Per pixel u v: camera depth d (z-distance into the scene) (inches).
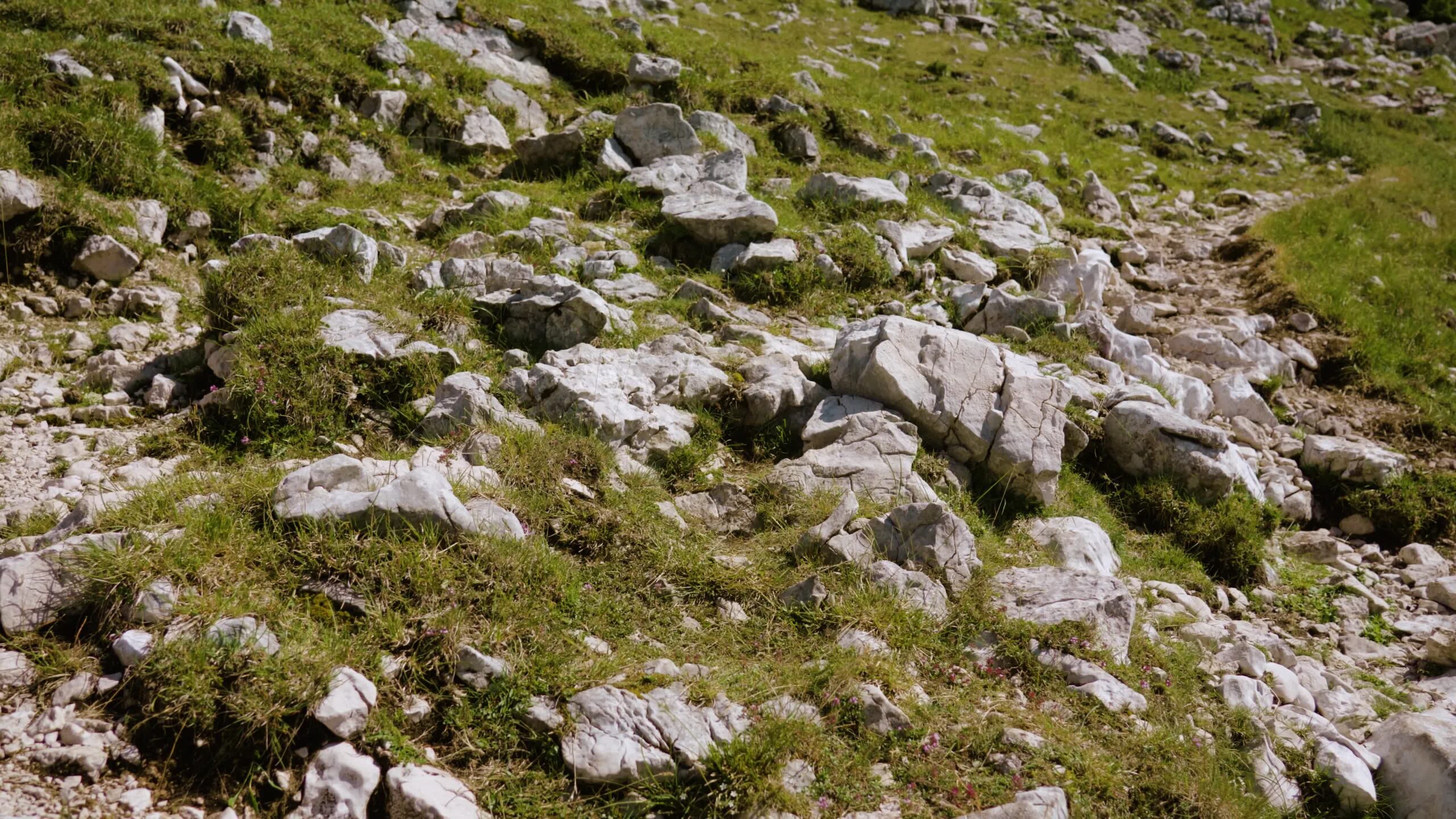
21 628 195.5
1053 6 1264.8
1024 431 327.0
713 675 219.0
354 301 338.3
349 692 185.8
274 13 577.0
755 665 228.1
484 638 207.5
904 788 200.5
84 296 358.0
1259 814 211.0
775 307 427.5
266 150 478.6
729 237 454.6
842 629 239.3
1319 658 300.7
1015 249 524.7
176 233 403.2
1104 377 415.8
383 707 191.8
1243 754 229.9
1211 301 583.8
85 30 476.7
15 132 386.0
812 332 405.1
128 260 370.3
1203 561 343.9
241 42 514.3
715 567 256.5
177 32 505.7
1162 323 537.3
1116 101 1008.9
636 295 404.8
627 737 192.5
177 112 462.0
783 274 434.3
